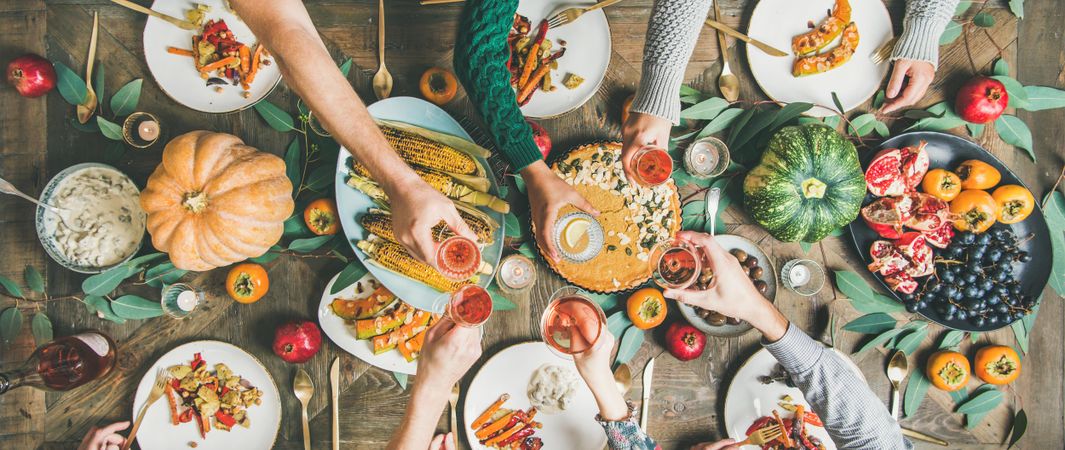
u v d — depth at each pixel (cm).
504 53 128
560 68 158
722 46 160
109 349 152
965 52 164
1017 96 160
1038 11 165
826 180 146
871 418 128
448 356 112
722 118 157
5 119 157
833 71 161
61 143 158
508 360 158
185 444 157
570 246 153
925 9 151
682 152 159
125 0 155
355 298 156
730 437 159
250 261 154
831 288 163
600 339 120
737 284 128
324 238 152
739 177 159
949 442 163
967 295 154
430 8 160
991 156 157
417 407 116
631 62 162
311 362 158
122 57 158
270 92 156
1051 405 164
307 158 154
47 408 156
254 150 145
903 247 154
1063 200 163
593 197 155
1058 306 165
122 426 154
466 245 112
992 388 163
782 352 131
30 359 141
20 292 156
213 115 158
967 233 154
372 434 159
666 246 136
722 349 161
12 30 157
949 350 162
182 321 157
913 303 155
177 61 155
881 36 159
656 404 161
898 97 160
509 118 128
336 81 100
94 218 151
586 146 154
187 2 153
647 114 136
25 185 158
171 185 140
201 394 155
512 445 158
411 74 160
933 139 159
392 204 104
